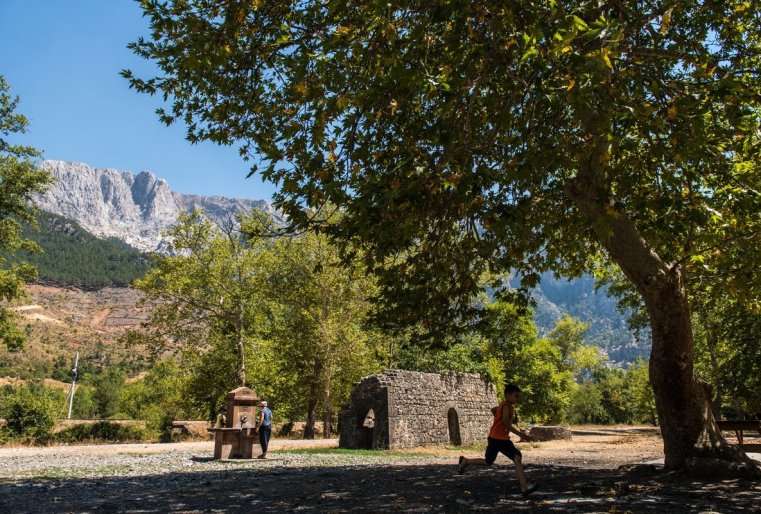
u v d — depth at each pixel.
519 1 6.84
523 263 12.05
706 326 26.69
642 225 9.30
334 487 9.62
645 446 23.64
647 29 8.60
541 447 24.83
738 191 9.00
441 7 6.91
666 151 7.75
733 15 8.37
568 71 6.94
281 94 9.41
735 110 7.30
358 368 36.25
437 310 11.34
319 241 35.25
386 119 8.43
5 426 28.77
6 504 8.21
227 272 36.53
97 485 10.77
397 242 8.47
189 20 7.60
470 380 29.16
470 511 6.79
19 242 30.30
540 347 45.38
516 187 9.05
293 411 43.50
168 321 35.69
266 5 8.38
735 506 6.86
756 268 10.21
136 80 9.34
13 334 29.70
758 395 24.97
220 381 37.34
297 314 38.00
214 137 9.55
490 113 8.73
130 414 77.12
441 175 7.39
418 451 21.98
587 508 6.83
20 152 29.53
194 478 11.88
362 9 7.48
